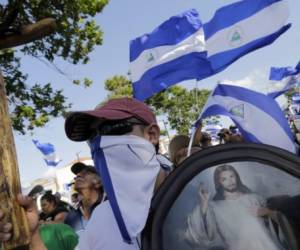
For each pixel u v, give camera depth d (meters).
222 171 1.44
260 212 1.40
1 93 1.51
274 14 4.55
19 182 1.50
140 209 1.49
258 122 3.93
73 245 3.05
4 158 1.47
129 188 1.54
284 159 1.43
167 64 5.18
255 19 4.63
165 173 1.70
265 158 1.44
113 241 1.61
